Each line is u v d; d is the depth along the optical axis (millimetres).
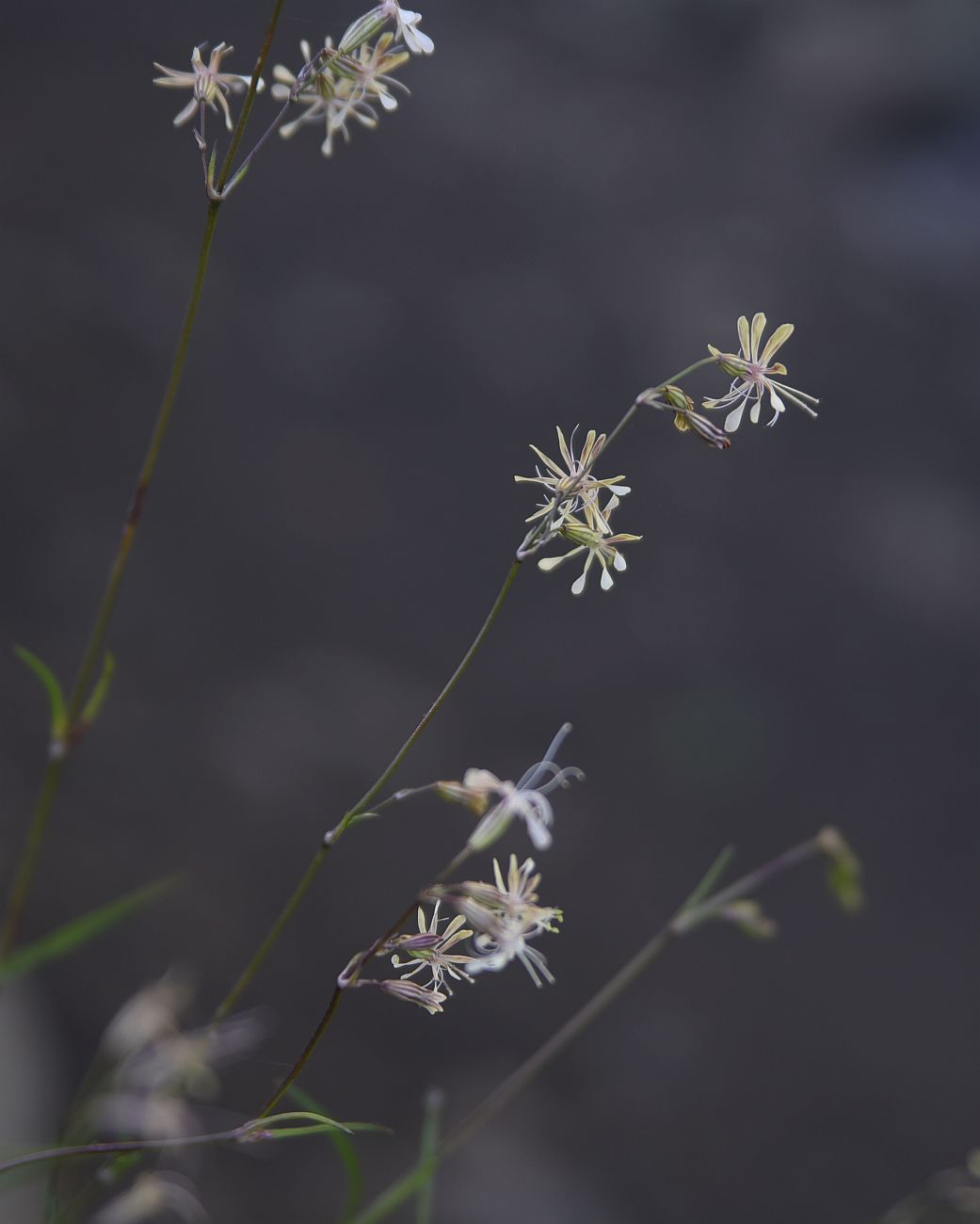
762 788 2559
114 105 3516
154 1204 567
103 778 1903
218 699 2221
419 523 2902
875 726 2816
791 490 3359
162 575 2420
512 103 4539
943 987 2275
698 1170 1815
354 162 3871
